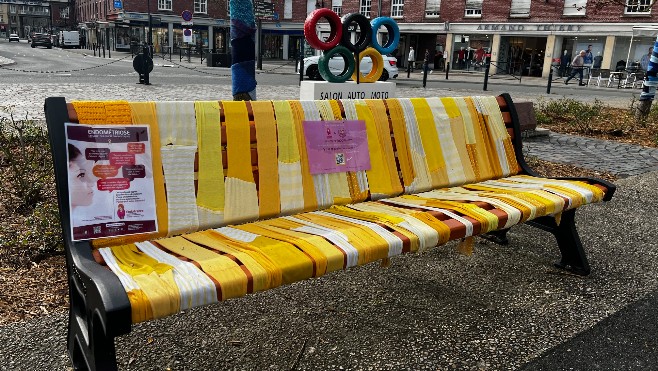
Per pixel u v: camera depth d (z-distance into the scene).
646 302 3.09
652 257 3.78
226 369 2.31
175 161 2.40
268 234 2.40
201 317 2.74
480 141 3.65
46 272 3.11
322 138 2.91
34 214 3.83
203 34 53.12
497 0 34.59
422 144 3.35
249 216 2.61
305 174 2.83
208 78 20.34
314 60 20.73
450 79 27.75
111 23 50.34
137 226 2.27
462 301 3.04
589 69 27.23
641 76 25.42
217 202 2.52
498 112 3.82
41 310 2.69
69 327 2.16
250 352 2.45
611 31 30.45
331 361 2.40
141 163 2.29
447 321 2.80
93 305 1.75
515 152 3.89
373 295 3.07
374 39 5.44
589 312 2.95
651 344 2.64
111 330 1.64
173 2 51.16
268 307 2.88
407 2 38.59
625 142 8.78
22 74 18.30
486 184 3.51
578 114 10.73
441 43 37.72
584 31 31.44
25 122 6.79
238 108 2.63
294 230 2.46
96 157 2.18
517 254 3.77
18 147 5.66
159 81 17.66
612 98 17.77
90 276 1.77
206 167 2.49
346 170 2.99
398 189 3.18
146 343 2.47
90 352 1.87
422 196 3.16
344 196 2.97
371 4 40.84
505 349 2.55
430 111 3.43
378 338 2.61
